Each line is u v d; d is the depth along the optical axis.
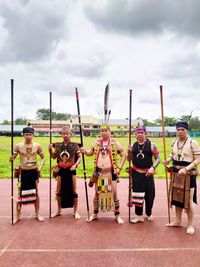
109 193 5.85
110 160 5.86
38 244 4.79
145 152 5.79
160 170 13.73
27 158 5.87
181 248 4.65
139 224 5.84
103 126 5.91
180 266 4.06
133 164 5.90
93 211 6.55
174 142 5.59
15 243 4.83
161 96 5.68
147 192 5.90
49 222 5.93
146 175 5.78
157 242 4.89
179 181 5.38
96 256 4.36
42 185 10.16
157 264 4.11
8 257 4.32
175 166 5.47
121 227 5.64
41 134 57.50
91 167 14.60
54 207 7.19
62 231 5.39
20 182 5.87
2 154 21.50
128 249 4.61
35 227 5.61
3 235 5.18
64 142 6.16
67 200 6.17
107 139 5.98
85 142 33.44
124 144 29.50
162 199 8.10
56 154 6.16
